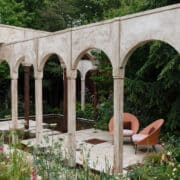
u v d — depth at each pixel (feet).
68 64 24.52
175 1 28.40
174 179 15.15
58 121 46.73
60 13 60.70
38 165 14.48
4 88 56.54
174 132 29.48
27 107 39.04
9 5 52.95
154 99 30.48
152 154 20.89
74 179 12.19
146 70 30.94
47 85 57.77
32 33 39.99
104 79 39.91
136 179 14.07
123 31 19.67
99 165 22.67
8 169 13.14
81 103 51.08
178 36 16.46
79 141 31.68
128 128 31.32
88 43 22.50
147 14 18.04
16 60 33.94
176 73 27.17
